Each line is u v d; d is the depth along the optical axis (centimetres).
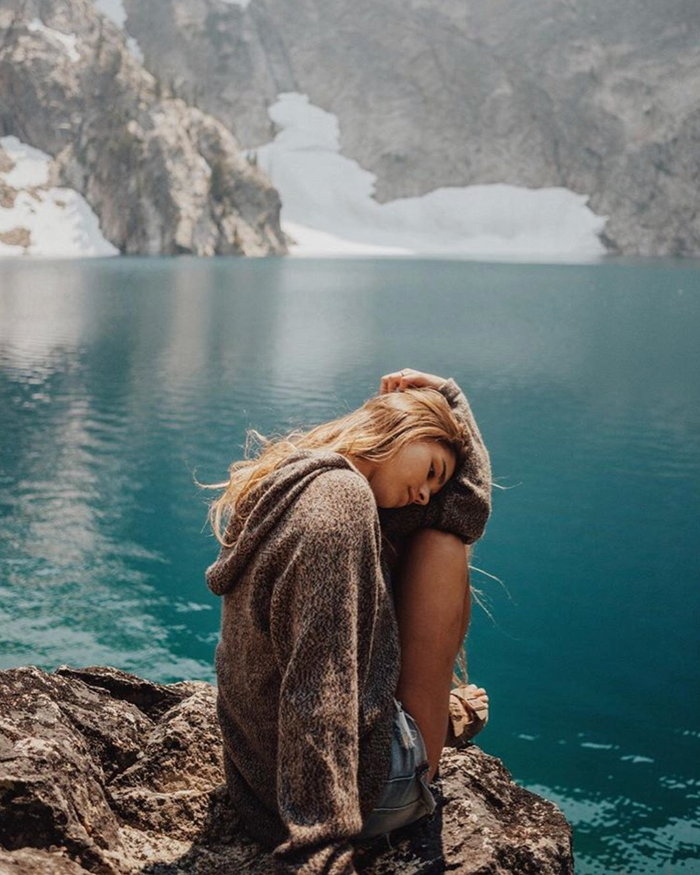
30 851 172
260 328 2727
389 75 14312
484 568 902
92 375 1895
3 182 8644
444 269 6888
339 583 157
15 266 5969
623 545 966
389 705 173
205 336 2530
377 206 13375
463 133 13875
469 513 194
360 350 2325
